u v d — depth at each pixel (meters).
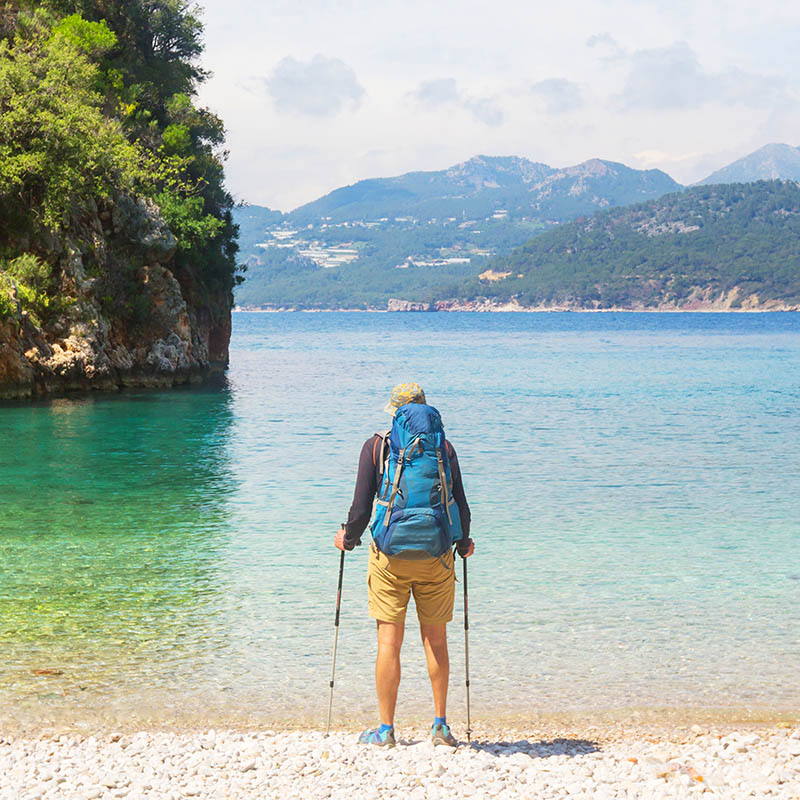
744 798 5.39
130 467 22.11
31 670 8.42
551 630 9.79
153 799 5.38
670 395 45.34
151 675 8.34
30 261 42.75
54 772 5.88
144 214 52.03
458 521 6.34
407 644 9.38
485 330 194.00
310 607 10.54
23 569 12.27
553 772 5.92
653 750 6.52
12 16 52.97
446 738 6.51
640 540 14.37
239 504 17.36
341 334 169.50
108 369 46.69
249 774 5.87
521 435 29.34
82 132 44.59
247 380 56.53
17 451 24.88
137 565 12.49
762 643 9.38
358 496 6.31
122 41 64.44
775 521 15.99
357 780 5.71
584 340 133.50
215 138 71.44
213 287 65.06
